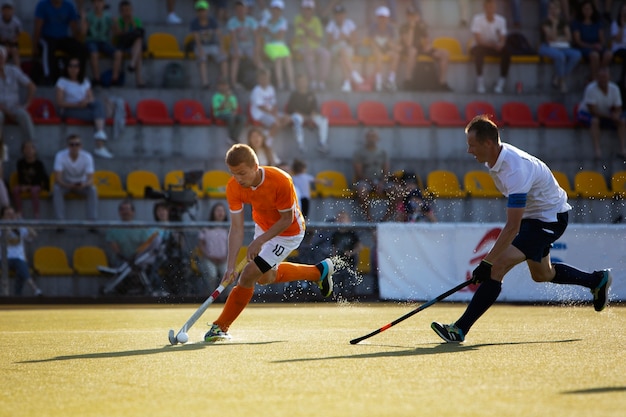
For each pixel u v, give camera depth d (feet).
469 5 209.46
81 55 173.99
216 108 173.99
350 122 180.45
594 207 175.83
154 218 150.10
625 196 176.14
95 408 37.47
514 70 195.93
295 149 176.65
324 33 195.00
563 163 182.29
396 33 196.75
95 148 169.78
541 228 65.67
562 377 45.11
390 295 132.87
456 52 201.87
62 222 133.28
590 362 51.34
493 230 132.57
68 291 140.56
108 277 136.36
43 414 36.32
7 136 165.89
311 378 45.11
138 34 182.39
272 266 67.41
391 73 189.16
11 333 77.00
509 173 62.08
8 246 132.67
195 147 175.63
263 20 184.85
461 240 132.67
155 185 164.86
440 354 55.62
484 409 35.88
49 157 165.78
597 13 198.18
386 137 182.50
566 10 202.80
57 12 176.04
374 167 168.25
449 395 39.45
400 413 35.14
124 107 174.60
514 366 49.47
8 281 132.26
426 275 132.87
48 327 84.64
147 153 174.29
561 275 71.92
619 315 96.53
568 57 194.90
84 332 77.92
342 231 134.82
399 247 133.18
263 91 174.29
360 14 204.85
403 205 161.48
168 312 110.01
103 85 180.24
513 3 204.23
